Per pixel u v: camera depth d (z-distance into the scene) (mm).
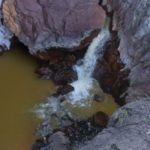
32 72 19156
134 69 18000
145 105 11383
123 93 17906
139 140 9656
